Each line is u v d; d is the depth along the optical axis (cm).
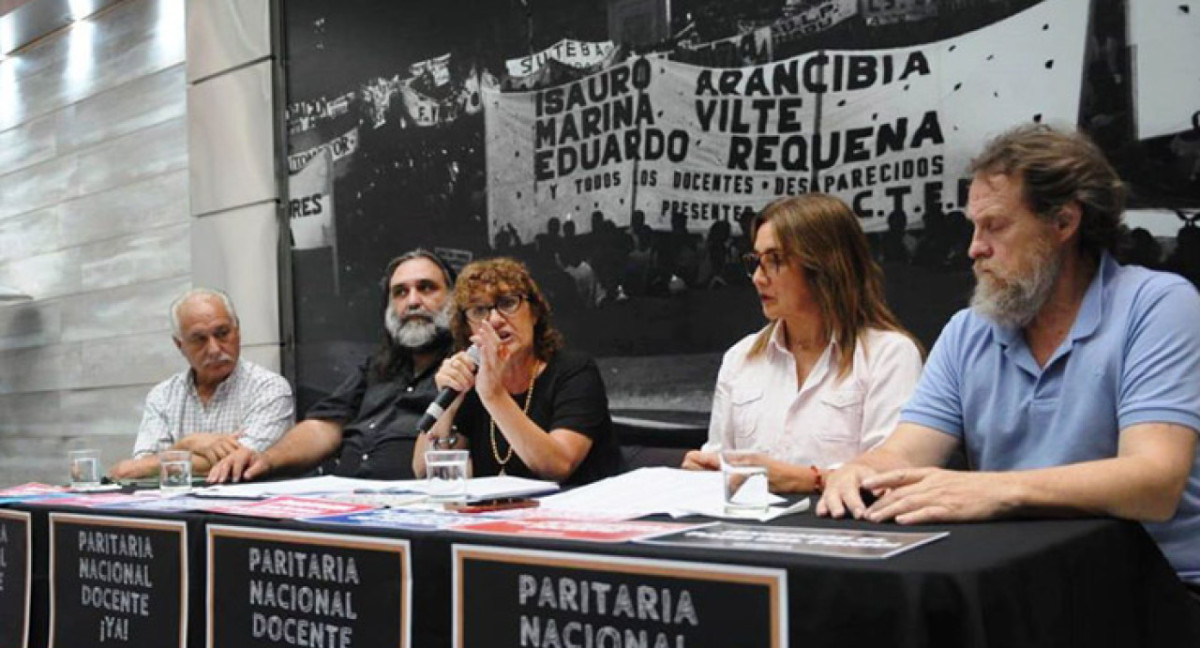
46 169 622
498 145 405
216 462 303
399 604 144
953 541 122
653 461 320
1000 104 290
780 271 234
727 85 344
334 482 234
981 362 185
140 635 183
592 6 378
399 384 321
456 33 418
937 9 301
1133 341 165
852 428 229
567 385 268
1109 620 133
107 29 577
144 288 554
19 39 628
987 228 172
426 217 429
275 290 480
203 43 512
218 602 169
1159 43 263
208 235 511
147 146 552
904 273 308
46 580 204
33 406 632
